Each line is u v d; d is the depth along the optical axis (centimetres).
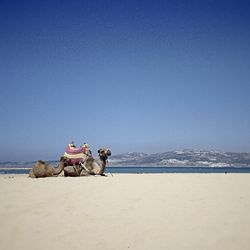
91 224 704
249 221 691
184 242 607
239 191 973
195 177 1402
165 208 786
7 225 714
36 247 621
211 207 787
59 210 791
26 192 973
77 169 1573
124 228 677
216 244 596
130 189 1012
